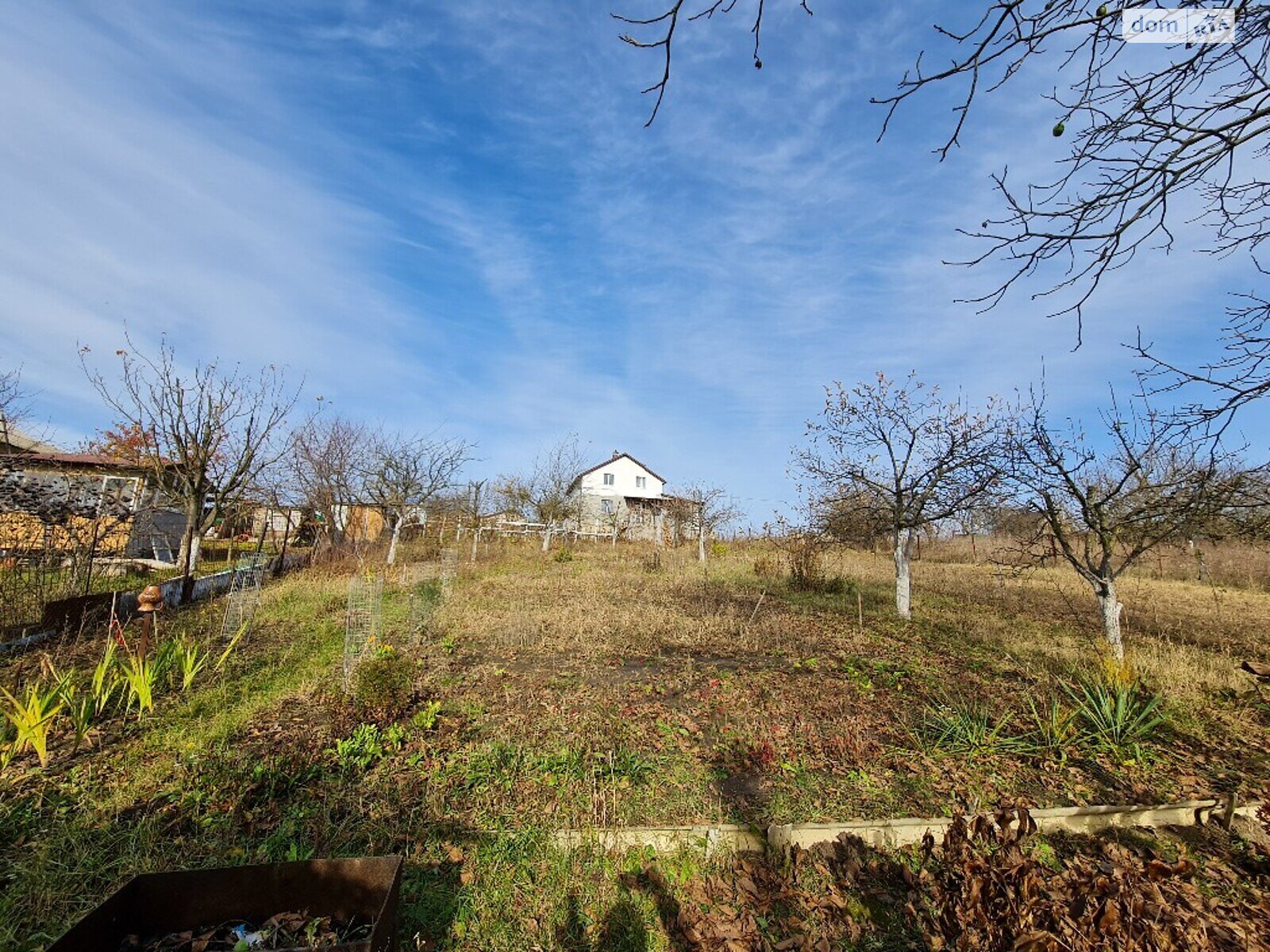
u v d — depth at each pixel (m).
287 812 3.90
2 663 6.77
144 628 5.79
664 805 4.16
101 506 11.37
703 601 12.34
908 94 2.62
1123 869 2.60
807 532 14.11
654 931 3.05
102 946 2.33
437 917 3.07
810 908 3.22
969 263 3.38
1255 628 10.53
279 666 7.24
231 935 2.50
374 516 24.33
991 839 2.96
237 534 23.23
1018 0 2.31
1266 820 3.80
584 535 29.56
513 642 8.80
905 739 5.37
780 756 4.95
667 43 2.33
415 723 5.36
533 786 4.32
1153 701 5.37
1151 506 7.26
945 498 10.91
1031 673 7.34
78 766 4.48
